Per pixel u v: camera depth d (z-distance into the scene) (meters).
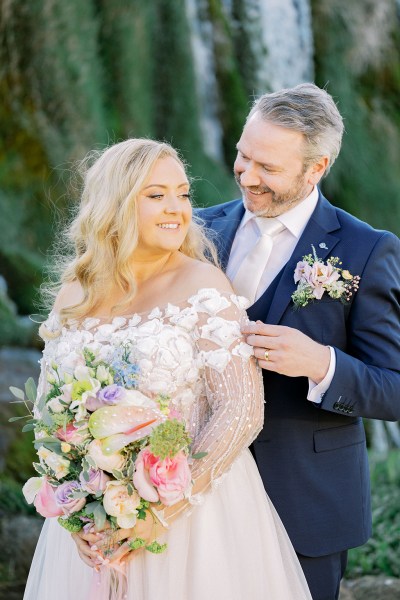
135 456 1.90
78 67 6.08
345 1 7.00
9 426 4.85
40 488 2.03
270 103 2.32
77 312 2.19
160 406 1.95
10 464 4.69
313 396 2.20
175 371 2.05
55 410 1.92
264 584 2.12
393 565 3.84
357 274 2.29
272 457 2.31
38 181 6.08
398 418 2.25
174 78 6.48
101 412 1.88
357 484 2.38
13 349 5.64
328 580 2.36
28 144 6.07
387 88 7.18
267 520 2.18
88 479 1.89
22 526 4.16
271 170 2.30
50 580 2.21
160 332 2.07
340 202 7.05
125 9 6.17
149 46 6.36
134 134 6.34
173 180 2.13
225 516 2.09
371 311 2.27
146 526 1.95
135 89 6.30
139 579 2.06
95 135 6.15
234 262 2.49
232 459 2.02
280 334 2.09
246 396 2.03
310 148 2.29
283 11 6.91
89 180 2.22
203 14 6.66
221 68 6.77
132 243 2.13
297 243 2.37
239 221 2.55
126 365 1.99
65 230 2.66
